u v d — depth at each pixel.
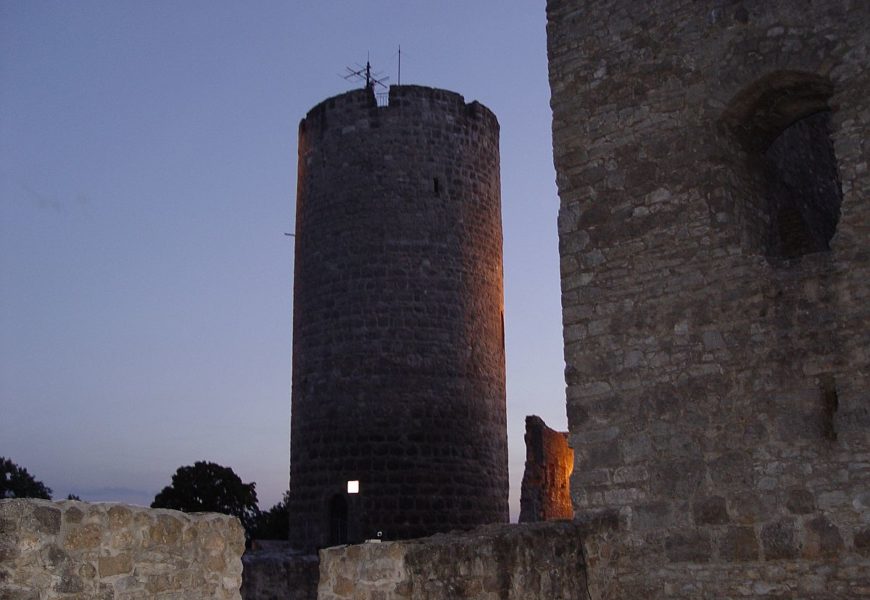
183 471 43.97
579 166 12.09
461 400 26.08
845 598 9.41
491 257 28.17
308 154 28.05
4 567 6.25
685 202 11.18
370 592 8.70
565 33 12.55
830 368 9.89
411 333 25.78
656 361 11.05
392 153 26.73
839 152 10.23
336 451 25.34
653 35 11.78
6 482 43.91
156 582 7.42
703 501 10.45
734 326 10.58
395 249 26.14
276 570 20.38
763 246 11.48
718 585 10.19
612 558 10.72
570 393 11.62
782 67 10.69
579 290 11.80
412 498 24.84
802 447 9.91
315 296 26.75
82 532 6.83
